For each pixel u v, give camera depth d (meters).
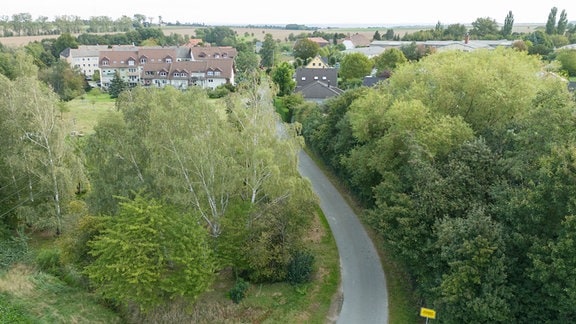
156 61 127.94
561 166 19.66
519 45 117.88
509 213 21.23
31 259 34.09
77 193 44.47
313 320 25.78
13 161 34.75
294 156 28.45
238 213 28.22
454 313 21.44
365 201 39.06
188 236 25.00
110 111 31.44
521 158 23.19
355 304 26.86
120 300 25.98
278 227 28.30
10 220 39.53
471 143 26.67
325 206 40.75
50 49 158.50
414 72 38.69
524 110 29.89
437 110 32.59
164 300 27.12
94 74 137.75
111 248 24.86
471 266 20.73
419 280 25.39
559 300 19.11
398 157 32.31
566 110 22.27
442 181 24.77
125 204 24.98
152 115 27.53
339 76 110.94
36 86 36.81
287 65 92.56
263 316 26.33
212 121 27.86
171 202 27.23
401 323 25.00
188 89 32.69
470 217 21.77
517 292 20.81
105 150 29.78
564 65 97.50
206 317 26.53
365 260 31.56
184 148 26.17
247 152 28.53
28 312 26.77
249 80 31.39
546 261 19.72
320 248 33.22
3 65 78.50
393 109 32.06
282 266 28.73
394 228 26.53
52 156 36.44
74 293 30.03
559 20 188.50
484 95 30.70
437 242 22.53
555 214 20.45
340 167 44.84
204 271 24.72
